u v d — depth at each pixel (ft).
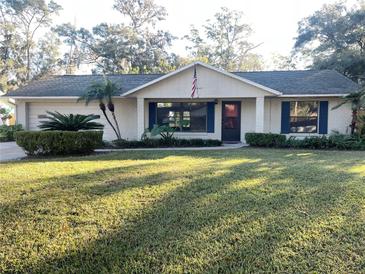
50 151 33.81
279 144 41.27
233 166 24.09
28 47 111.34
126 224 12.09
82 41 119.24
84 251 10.07
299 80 50.03
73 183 17.97
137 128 49.52
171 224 12.10
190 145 44.78
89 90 46.47
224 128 51.29
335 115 46.91
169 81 46.50
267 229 11.60
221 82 45.55
